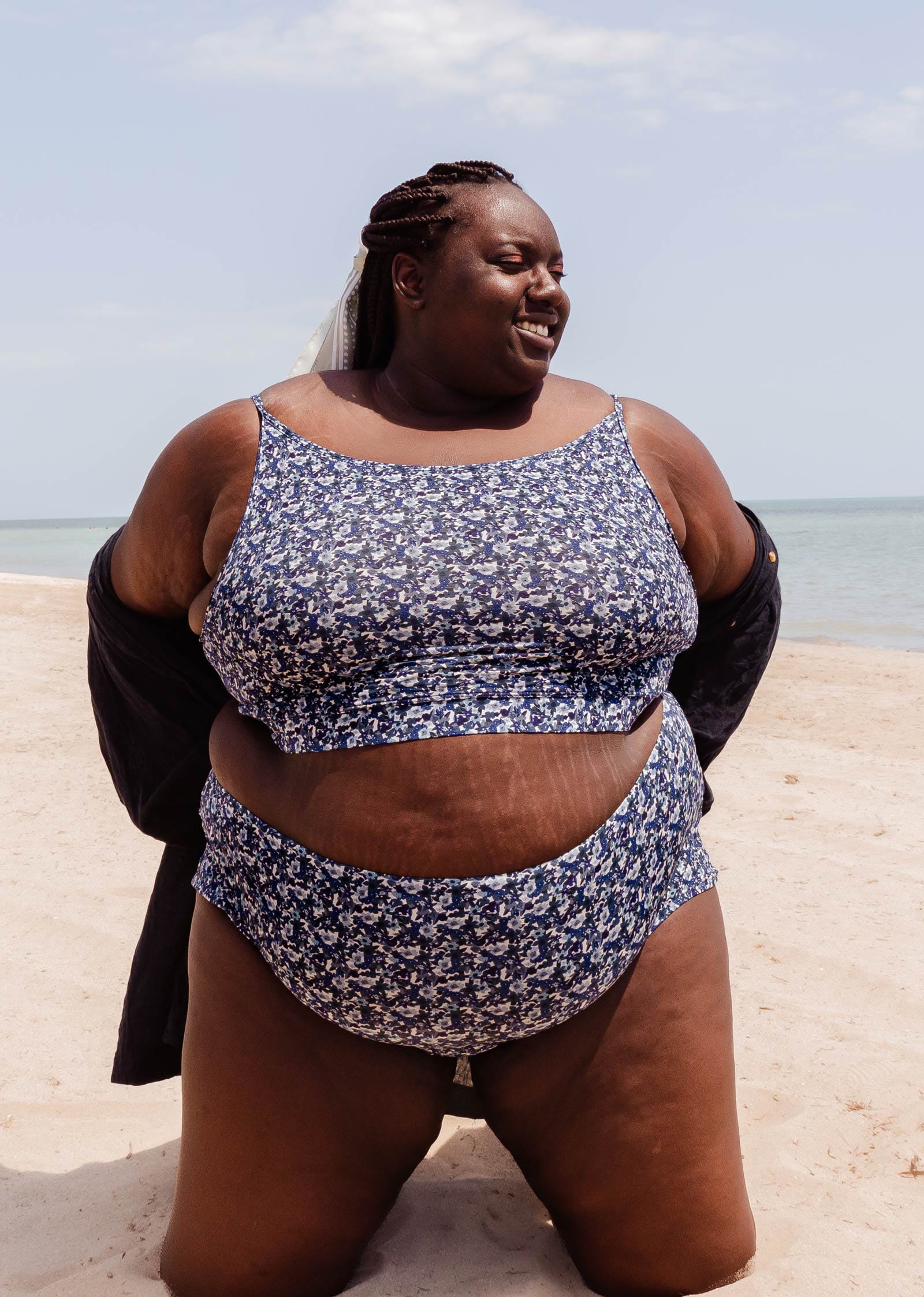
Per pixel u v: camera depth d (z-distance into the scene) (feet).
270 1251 8.17
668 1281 8.26
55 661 42.55
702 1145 8.12
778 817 23.09
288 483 7.79
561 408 8.48
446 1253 9.30
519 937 7.29
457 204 8.11
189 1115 8.31
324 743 7.44
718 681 9.64
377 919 7.30
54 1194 10.71
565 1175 8.20
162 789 9.45
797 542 185.47
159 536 8.44
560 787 7.36
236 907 7.97
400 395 8.52
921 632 65.41
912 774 26.68
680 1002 8.04
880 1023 14.12
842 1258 9.01
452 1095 9.55
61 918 17.72
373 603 7.12
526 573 7.23
